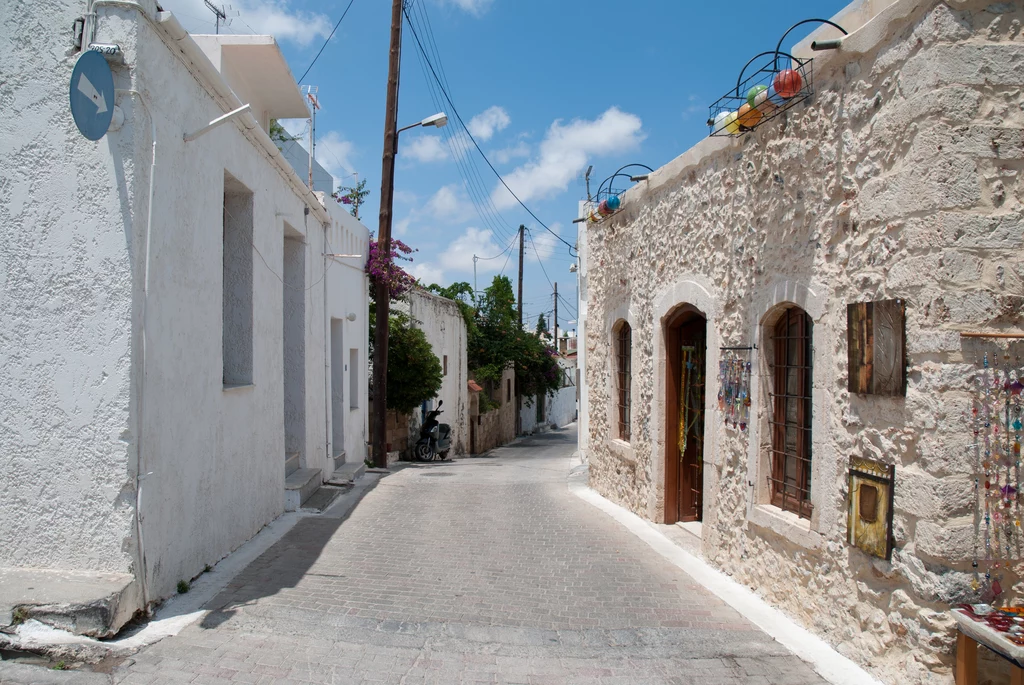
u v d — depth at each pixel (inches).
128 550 176.9
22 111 179.2
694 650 177.6
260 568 238.4
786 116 212.4
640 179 348.8
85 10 178.5
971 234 152.0
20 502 178.5
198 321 220.8
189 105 212.1
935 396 150.6
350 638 176.9
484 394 1059.3
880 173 170.6
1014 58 156.3
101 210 177.5
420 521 338.0
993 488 150.2
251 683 147.3
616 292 394.6
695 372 319.9
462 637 181.9
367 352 630.5
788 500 218.8
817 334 193.2
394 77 606.9
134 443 177.9
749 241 236.1
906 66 161.9
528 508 382.3
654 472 329.4
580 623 197.0
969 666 142.3
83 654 153.4
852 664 171.8
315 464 424.2
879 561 165.0
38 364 178.4
